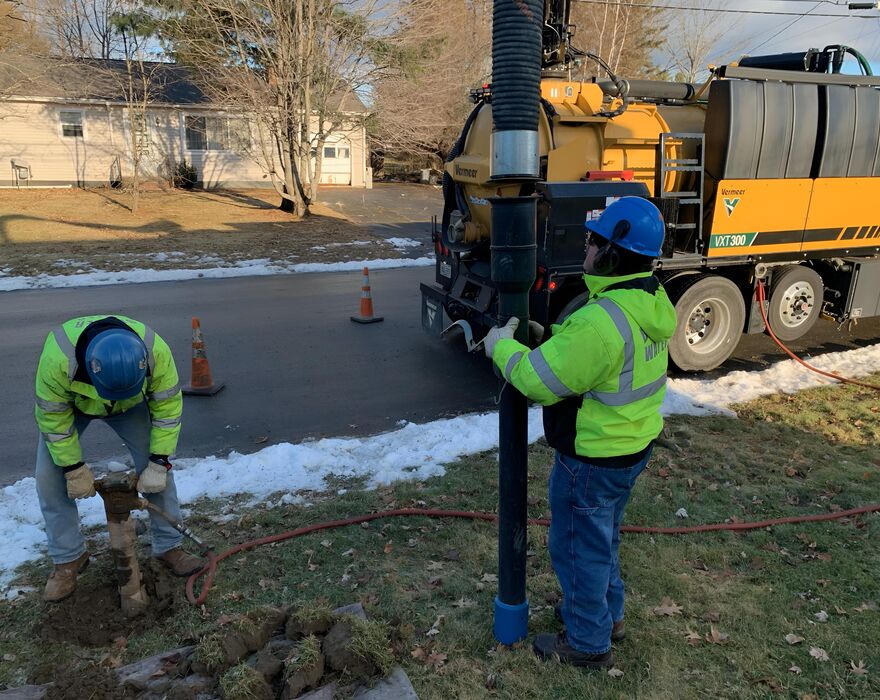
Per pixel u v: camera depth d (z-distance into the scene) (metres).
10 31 25.89
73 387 2.88
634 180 6.78
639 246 2.41
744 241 7.17
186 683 2.76
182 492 4.54
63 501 3.30
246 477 4.79
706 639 3.14
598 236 2.49
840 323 8.31
